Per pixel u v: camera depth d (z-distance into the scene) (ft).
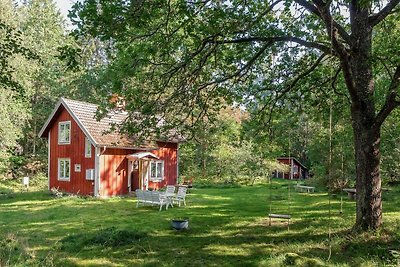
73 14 24.04
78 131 73.31
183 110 34.14
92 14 23.75
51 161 78.28
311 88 38.88
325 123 42.01
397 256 23.24
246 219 42.98
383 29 36.27
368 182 30.09
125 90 33.63
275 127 42.50
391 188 66.18
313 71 38.42
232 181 97.30
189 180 96.78
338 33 30.91
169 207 54.54
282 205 54.44
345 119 49.14
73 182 73.67
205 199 63.72
